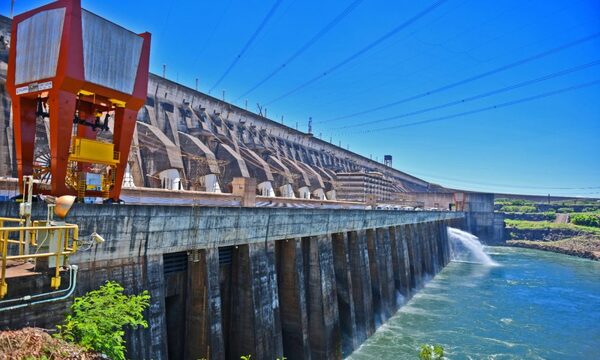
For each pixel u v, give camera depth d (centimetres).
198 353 2044
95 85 1755
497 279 6800
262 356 2330
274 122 9481
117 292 1641
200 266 2100
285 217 2653
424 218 6894
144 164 4788
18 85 1777
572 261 9481
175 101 6769
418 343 3559
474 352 3403
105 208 1616
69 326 1238
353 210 3675
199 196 3628
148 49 1998
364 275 3809
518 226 13712
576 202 19138
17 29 1805
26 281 1216
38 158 3494
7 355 973
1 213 1462
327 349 2952
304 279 2891
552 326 4166
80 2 1695
